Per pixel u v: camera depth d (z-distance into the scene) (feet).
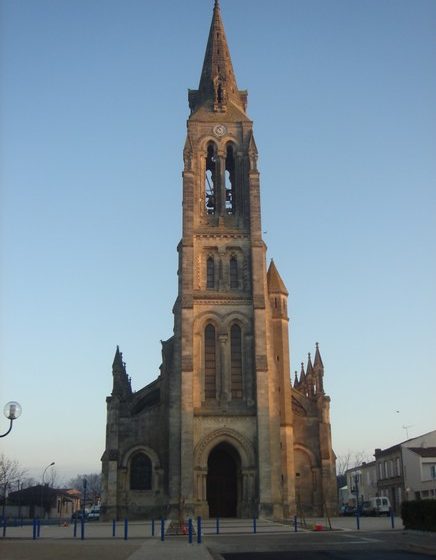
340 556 107.24
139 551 111.45
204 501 231.91
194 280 258.78
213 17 314.14
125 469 244.22
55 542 136.98
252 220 266.57
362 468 428.56
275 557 107.14
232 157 285.64
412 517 153.07
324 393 270.67
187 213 265.34
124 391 258.78
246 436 239.30
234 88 299.38
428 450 332.60
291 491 249.34
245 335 252.42
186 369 241.76
